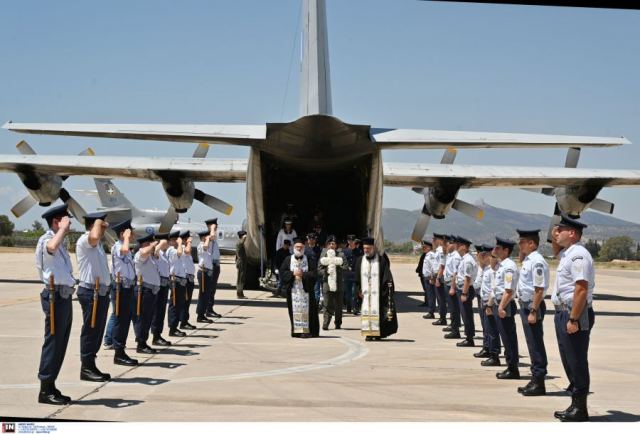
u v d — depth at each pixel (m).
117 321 9.71
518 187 22.06
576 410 6.82
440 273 15.57
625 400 7.85
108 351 11.02
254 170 17.20
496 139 14.89
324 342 12.38
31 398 7.49
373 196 17.45
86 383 8.40
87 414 6.80
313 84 15.34
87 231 8.45
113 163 20.00
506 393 8.20
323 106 15.13
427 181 20.58
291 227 18.70
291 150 16.05
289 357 10.58
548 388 8.57
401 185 21.48
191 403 7.33
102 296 8.56
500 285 9.33
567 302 6.98
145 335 10.80
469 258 12.17
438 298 15.64
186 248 13.42
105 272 8.61
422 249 20.59
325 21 15.88
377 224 18.20
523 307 8.25
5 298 20.00
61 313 7.33
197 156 20.86
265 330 13.85
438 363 10.29
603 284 35.03
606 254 90.06
